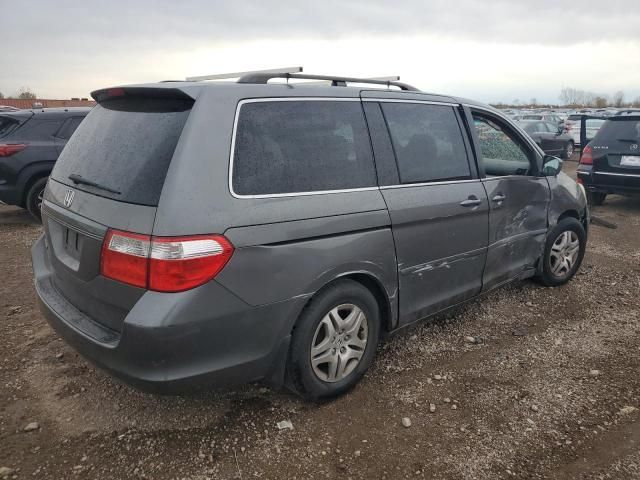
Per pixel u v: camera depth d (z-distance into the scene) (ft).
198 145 8.21
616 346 12.89
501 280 14.19
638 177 26.63
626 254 20.71
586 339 13.25
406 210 10.77
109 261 8.25
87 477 8.38
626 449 9.15
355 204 9.91
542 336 13.41
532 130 59.62
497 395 10.73
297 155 9.39
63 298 9.88
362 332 10.54
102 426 9.61
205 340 8.15
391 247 10.60
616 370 11.75
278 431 9.52
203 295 7.98
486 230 13.04
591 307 15.29
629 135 27.09
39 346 12.53
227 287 8.20
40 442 9.18
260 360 8.88
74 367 11.59
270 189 8.84
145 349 7.81
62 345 12.59
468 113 13.16
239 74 10.18
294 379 9.70
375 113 10.88
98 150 9.51
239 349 8.59
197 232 7.88
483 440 9.36
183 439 9.28
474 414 10.10
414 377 11.37
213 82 9.28
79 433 9.41
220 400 10.42
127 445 9.12
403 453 9.00
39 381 11.02
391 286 10.83
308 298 9.25
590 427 9.73
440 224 11.66
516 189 14.01
